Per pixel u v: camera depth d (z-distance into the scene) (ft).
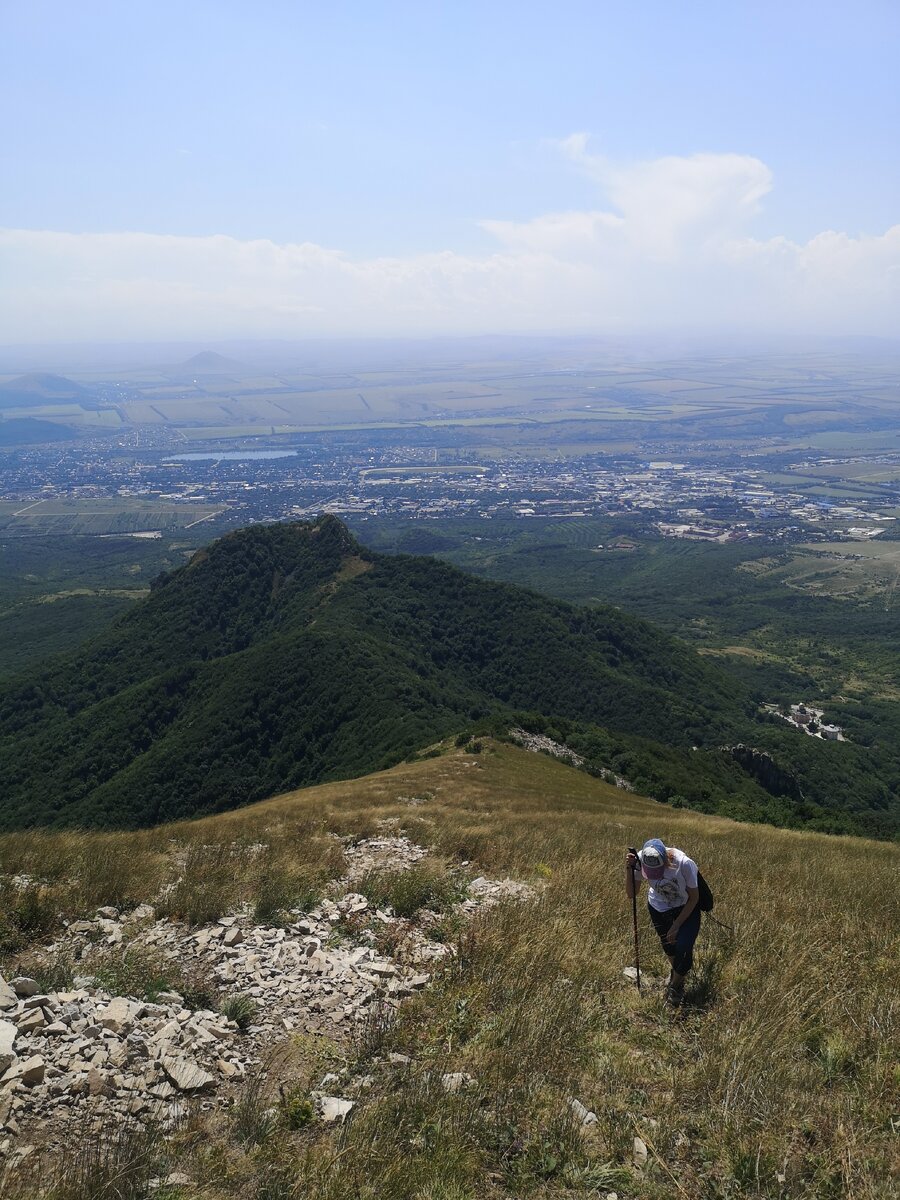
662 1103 19.21
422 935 31.30
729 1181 16.29
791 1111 18.66
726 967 27.40
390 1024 22.45
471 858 48.34
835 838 86.38
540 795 104.47
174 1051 20.35
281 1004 24.17
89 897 33.96
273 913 32.37
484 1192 16.02
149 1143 16.37
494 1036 21.89
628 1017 24.30
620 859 49.65
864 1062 21.11
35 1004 22.27
